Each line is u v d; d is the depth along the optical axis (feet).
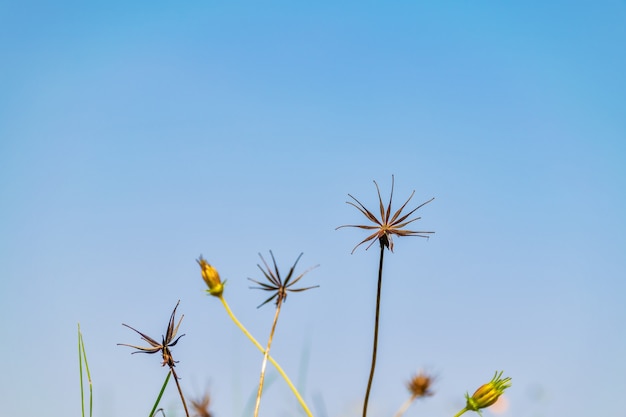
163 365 1.68
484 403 1.66
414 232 1.62
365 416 1.67
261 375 1.71
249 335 1.72
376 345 1.67
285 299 1.72
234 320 1.72
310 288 1.73
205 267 1.71
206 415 1.90
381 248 1.65
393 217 1.63
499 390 1.66
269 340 1.72
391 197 1.63
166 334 1.69
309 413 1.68
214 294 1.71
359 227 1.63
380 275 1.66
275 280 1.72
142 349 1.68
